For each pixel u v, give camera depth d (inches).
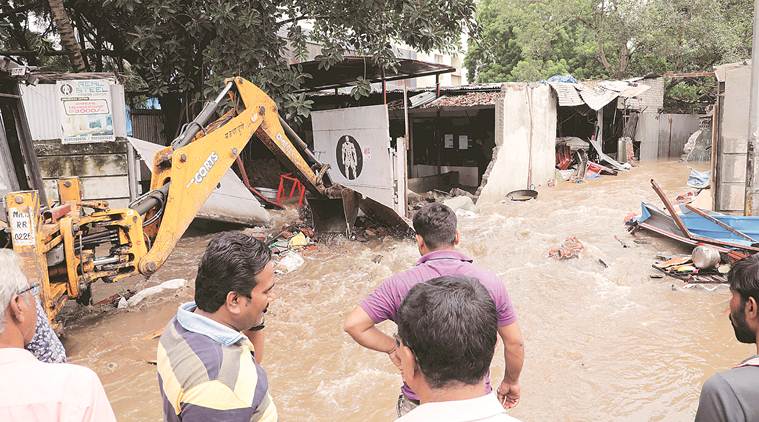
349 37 486.3
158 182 283.1
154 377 201.6
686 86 1220.5
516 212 510.0
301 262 344.5
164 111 616.7
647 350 212.1
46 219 219.8
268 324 248.2
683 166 896.9
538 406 174.7
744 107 372.8
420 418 57.1
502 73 1376.7
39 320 92.4
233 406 72.3
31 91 425.7
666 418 166.6
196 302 81.4
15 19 587.8
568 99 720.3
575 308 257.0
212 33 487.2
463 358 56.8
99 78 436.8
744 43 1066.1
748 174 331.6
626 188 647.8
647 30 1085.8
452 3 485.4
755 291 82.4
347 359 212.7
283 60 484.1
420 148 774.5
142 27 475.8
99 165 446.3
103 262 232.1
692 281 285.4
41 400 64.7
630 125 1003.3
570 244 343.0
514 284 291.3
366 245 387.5
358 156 409.7
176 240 273.4
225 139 306.0
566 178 738.2
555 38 1269.7
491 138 708.0
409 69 543.8
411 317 60.5
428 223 110.6
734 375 75.9
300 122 478.9
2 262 71.7
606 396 179.8
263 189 578.6
